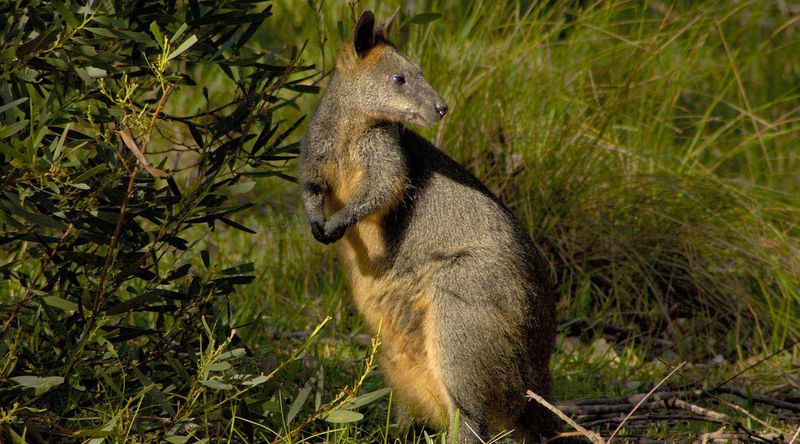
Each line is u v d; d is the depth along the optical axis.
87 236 6.94
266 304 11.61
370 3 14.26
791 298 12.64
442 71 13.52
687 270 12.77
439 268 8.60
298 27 16.84
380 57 8.94
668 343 12.32
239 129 8.09
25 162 6.28
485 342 8.29
